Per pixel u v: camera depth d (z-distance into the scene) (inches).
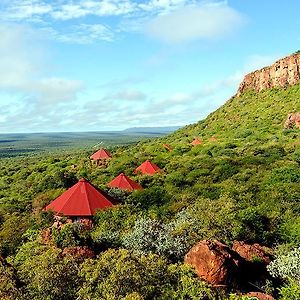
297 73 4697.3
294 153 2466.8
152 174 2342.5
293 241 1051.3
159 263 680.4
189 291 647.8
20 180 2962.6
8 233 1230.3
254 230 1081.4
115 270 621.3
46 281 617.3
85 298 593.9
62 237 880.3
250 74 5295.3
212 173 2117.4
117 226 1154.0
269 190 1557.6
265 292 792.3
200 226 1025.5
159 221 1079.0
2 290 599.2
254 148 2815.0
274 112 4200.3
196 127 5009.8
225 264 753.0
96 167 2918.3
